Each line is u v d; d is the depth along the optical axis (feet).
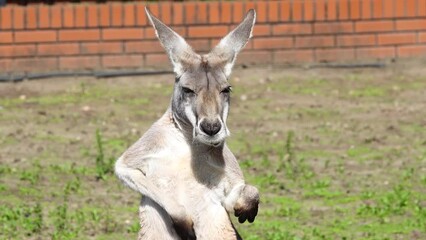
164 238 26.61
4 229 35.99
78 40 57.77
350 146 47.37
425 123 50.67
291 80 57.57
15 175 42.91
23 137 48.24
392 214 38.42
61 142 47.73
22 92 55.77
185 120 26.12
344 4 59.16
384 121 51.19
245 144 47.44
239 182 26.73
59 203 39.58
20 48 57.41
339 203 39.93
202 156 26.37
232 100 54.19
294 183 42.39
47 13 57.52
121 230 36.27
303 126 50.34
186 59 26.32
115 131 49.37
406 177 42.88
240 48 26.86
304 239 35.14
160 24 26.81
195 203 26.40
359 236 35.88
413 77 57.93
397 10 59.36
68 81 57.21
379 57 59.57
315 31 59.06
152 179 26.45
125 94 55.52
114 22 57.93
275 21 58.90
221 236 26.43
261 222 37.52
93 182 42.39
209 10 57.93
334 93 55.57
